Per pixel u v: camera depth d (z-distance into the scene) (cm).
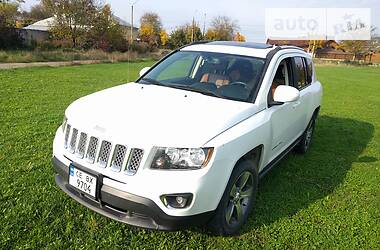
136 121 270
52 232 291
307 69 524
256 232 322
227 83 362
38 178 385
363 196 423
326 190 432
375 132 774
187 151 252
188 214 254
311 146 621
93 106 304
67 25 3697
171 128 262
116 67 2111
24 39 3133
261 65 377
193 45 452
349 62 5494
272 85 372
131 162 253
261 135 325
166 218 250
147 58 3372
